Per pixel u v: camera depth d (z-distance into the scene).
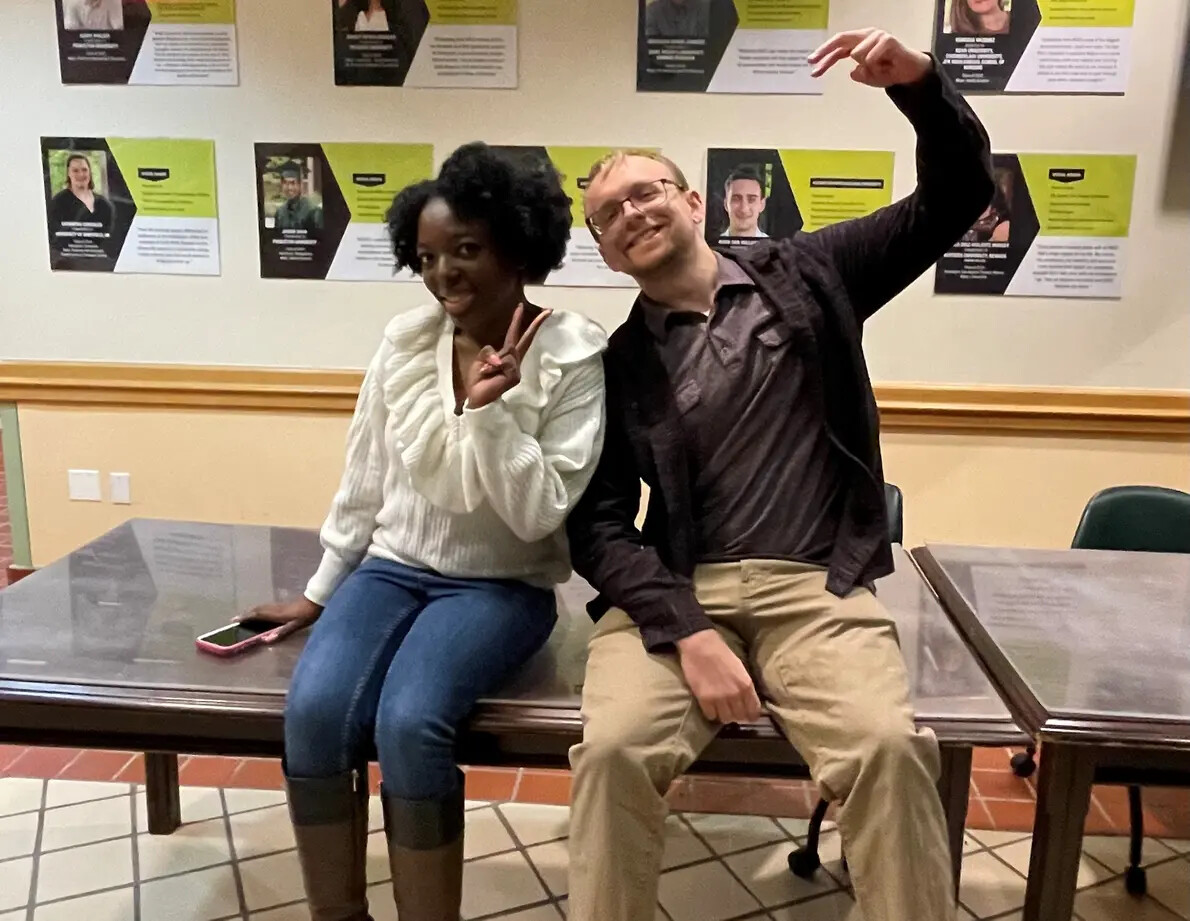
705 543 1.39
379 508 1.50
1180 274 2.62
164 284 2.89
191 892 1.77
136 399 2.96
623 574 1.32
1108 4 2.48
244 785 2.12
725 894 1.76
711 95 2.62
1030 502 2.79
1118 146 2.56
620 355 1.42
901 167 2.62
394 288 2.83
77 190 2.85
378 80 2.70
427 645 1.28
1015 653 1.38
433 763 1.21
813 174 2.64
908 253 1.43
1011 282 2.66
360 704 1.26
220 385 2.91
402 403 1.36
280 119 2.75
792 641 1.29
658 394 1.38
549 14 2.62
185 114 2.77
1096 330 2.68
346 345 2.89
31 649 1.37
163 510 3.04
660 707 1.21
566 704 1.27
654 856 1.18
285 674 1.32
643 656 1.28
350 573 1.52
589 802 1.16
